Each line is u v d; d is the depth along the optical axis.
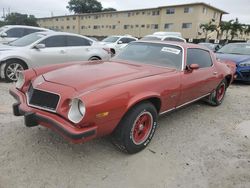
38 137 3.45
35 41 6.91
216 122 4.57
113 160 3.06
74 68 3.50
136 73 3.38
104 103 2.57
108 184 2.63
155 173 2.87
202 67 4.53
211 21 38.31
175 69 3.84
